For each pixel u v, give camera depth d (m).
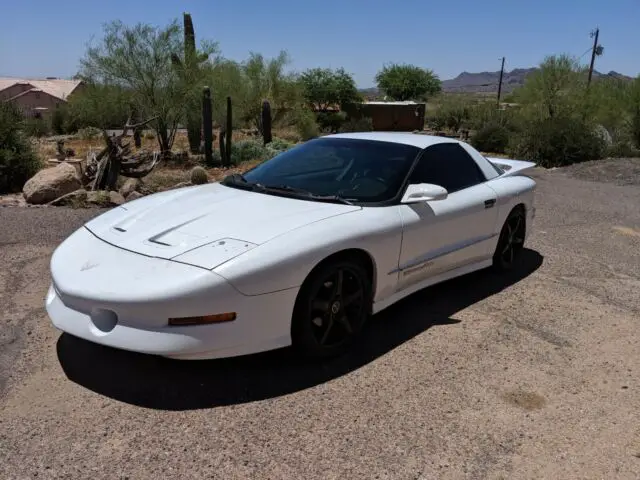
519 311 4.86
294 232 3.66
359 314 4.02
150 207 4.31
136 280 3.33
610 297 5.29
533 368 3.87
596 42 45.41
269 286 3.41
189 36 17.94
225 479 2.71
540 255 6.59
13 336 4.04
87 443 2.93
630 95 22.44
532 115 23.78
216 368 3.70
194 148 17.77
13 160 10.77
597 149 17.92
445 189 4.52
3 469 2.73
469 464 2.88
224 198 4.36
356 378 3.64
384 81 55.62
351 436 3.05
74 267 3.60
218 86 18.97
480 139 22.83
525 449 3.01
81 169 10.21
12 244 6.18
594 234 7.73
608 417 3.33
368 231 3.95
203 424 3.11
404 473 2.79
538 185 12.05
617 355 4.12
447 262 4.84
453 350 4.08
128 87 16.52
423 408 3.34
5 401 3.27
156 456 2.85
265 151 16.20
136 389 3.43
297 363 3.80
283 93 25.88
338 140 5.18
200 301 3.24
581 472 2.85
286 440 3.00
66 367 3.65
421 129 35.28
